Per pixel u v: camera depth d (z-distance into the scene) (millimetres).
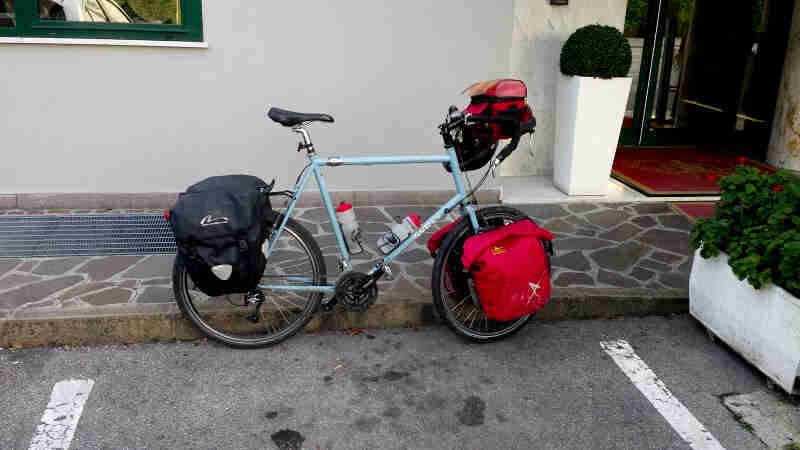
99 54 4902
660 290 4066
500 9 5227
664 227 5168
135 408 2984
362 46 5176
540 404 3098
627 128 7715
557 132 5984
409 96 5344
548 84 6480
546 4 6277
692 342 3709
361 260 4328
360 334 3701
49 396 3045
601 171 5758
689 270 4387
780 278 3146
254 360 3410
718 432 2924
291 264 3766
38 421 2869
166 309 3584
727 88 7656
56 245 4461
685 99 7664
